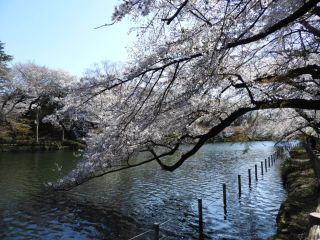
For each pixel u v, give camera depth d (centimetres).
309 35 664
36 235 1070
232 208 1409
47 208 1390
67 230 1121
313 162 1074
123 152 625
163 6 473
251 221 1216
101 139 586
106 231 1116
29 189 1758
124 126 559
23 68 4725
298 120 1351
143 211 1366
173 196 1650
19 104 4703
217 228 1150
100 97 578
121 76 526
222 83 664
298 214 979
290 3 471
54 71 4819
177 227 1165
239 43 457
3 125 4494
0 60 4347
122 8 389
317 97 764
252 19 475
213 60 467
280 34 612
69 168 2538
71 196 1611
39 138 4794
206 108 693
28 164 2805
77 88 537
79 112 591
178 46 482
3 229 1124
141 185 1927
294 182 1506
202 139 643
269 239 984
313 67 609
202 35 470
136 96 554
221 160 3350
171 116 658
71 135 4869
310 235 471
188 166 2839
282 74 618
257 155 3841
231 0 441
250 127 1069
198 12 484
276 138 1645
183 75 541
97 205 1452
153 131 640
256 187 1864
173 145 722
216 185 1950
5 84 4388
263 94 696
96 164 619
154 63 493
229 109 746
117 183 1980
